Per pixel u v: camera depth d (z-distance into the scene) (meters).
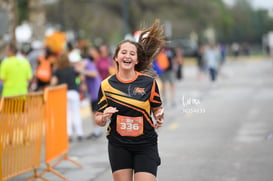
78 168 16.36
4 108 12.95
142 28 10.66
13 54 21.36
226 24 151.25
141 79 9.70
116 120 9.63
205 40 154.38
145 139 9.63
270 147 18.08
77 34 102.62
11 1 32.09
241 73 67.06
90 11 105.25
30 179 15.03
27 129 14.16
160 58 31.94
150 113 9.71
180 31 115.31
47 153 15.09
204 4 109.25
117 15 106.88
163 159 16.81
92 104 22.06
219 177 14.29
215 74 48.75
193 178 14.27
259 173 14.56
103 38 119.44
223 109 28.94
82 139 22.00
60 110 16.58
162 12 106.31
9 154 13.27
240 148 18.14
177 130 22.42
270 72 66.81
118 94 9.62
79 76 22.72
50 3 105.00
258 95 36.72
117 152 9.70
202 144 19.12
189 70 81.62
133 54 9.70
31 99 14.36
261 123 23.61
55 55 28.94
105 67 24.02
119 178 9.70
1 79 21.23
